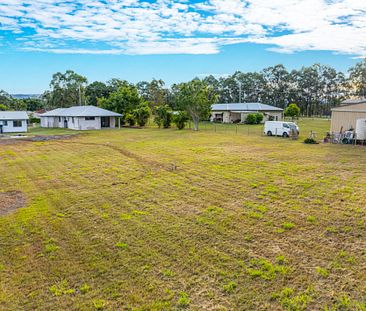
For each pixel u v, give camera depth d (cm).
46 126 4350
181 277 445
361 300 384
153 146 1914
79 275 455
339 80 8000
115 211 730
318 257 491
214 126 3800
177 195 850
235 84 8562
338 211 689
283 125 2458
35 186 984
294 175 1051
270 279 434
